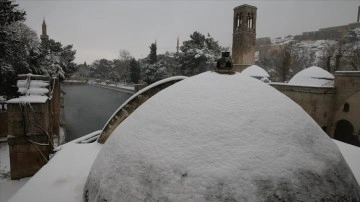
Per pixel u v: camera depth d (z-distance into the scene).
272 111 3.44
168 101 3.76
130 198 3.09
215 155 2.95
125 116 7.01
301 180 2.93
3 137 17.17
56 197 4.22
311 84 22.48
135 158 3.32
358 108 19.95
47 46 40.62
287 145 3.13
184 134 3.21
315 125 3.82
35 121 8.66
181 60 46.72
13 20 18.59
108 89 75.12
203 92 3.66
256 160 2.91
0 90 19.17
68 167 5.49
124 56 100.69
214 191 2.74
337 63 34.91
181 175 2.91
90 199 3.67
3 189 8.05
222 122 3.22
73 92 65.81
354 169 5.35
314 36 100.69
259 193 2.73
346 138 22.23
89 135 9.12
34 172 8.82
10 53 18.39
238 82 3.80
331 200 3.00
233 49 48.84
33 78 9.98
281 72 44.22
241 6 46.44
